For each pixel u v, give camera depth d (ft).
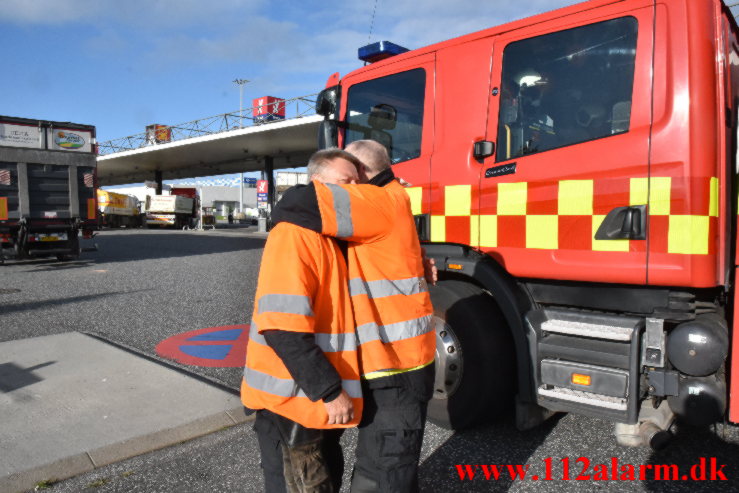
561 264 9.68
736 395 8.39
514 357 10.66
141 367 14.85
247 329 20.18
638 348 8.93
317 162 6.69
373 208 6.17
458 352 10.77
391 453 6.11
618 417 8.95
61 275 35.12
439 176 11.47
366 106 13.26
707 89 8.56
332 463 6.66
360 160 6.93
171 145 115.14
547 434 11.10
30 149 39.63
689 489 8.96
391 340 6.25
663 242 8.68
